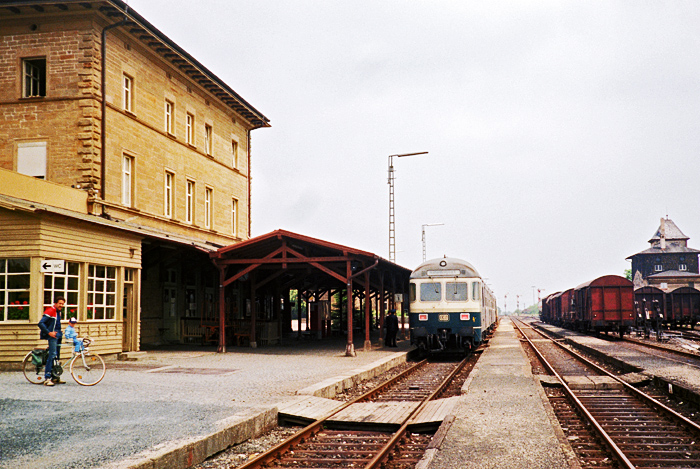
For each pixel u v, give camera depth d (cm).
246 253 2111
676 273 7962
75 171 1892
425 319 2100
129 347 1806
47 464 611
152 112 2245
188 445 692
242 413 871
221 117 2873
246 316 3002
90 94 1906
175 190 2398
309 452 764
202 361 1678
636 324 3531
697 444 806
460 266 2122
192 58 2398
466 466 642
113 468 592
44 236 1436
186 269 2425
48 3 1870
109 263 1678
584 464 710
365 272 2170
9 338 1412
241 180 3097
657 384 1395
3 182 1489
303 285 3042
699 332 3872
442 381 1453
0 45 1953
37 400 973
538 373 1616
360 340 2938
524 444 733
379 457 699
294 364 1617
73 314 1541
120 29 2030
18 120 1931
